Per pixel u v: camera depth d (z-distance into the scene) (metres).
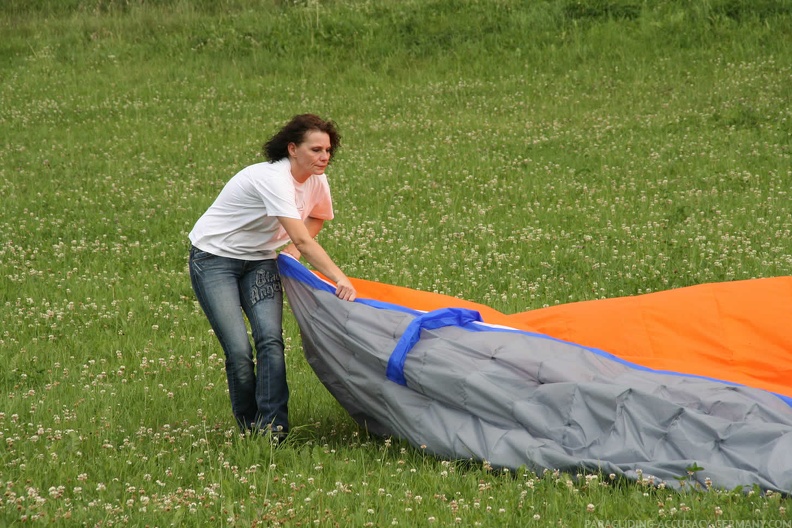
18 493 11.56
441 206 31.77
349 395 14.59
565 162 37.25
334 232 28.62
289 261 14.84
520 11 58.88
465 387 13.00
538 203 31.70
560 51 54.06
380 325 13.97
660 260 24.86
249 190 14.22
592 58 52.97
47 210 32.78
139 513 10.99
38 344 20.05
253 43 60.34
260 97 52.72
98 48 62.44
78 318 21.94
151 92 54.12
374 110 49.09
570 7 58.25
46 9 72.19
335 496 11.58
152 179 37.81
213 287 14.44
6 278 24.88
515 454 12.38
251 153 41.84
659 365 15.26
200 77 56.50
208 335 20.80
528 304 22.16
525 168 37.03
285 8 66.44
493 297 22.66
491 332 13.98
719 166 34.88
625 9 57.06
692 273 23.69
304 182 14.81
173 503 11.30
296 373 18.19
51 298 23.42
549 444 12.32
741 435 11.48
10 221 30.95
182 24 65.12
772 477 10.91
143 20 66.06
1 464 12.81
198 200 33.88
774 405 12.41
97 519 10.85
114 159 41.03
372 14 62.47
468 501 11.47
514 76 52.22
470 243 27.66
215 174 38.38
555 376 12.86
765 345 15.55
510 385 12.95
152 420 15.53
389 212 31.44
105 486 11.92
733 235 26.69
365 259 26.06
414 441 13.40
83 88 55.12
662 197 31.81
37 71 58.88
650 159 36.59
